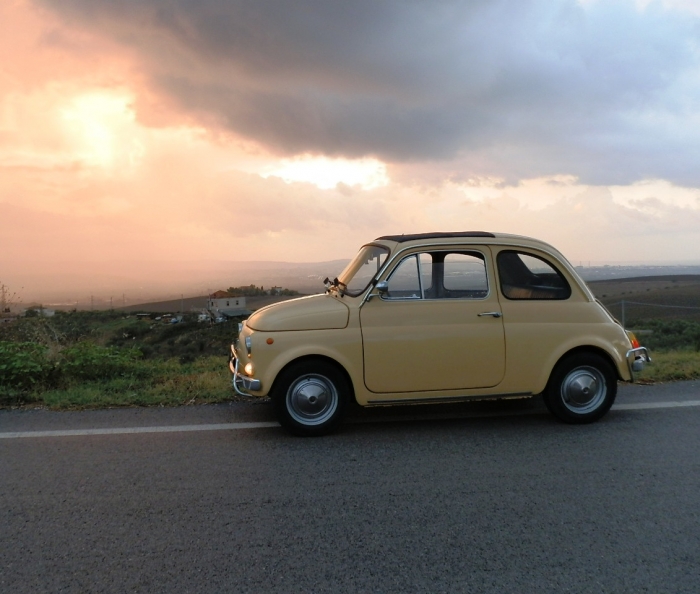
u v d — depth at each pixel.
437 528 3.73
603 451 5.15
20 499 4.20
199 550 3.47
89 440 5.53
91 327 16.17
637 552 3.44
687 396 7.01
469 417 6.24
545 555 3.40
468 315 5.73
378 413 6.41
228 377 7.86
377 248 6.11
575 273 6.05
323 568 3.27
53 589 3.08
